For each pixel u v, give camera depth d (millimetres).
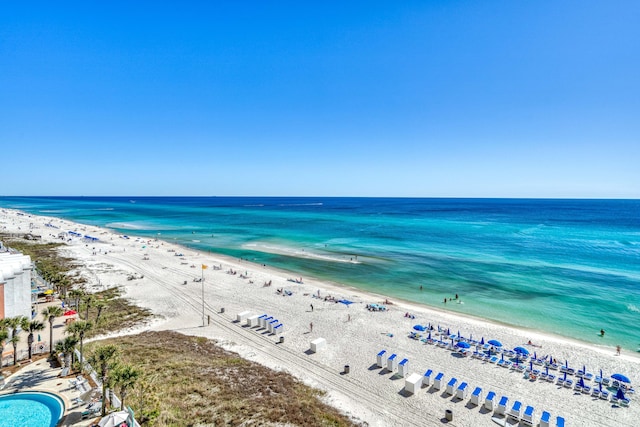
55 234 97688
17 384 21219
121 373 18047
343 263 65250
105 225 134250
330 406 21438
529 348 30297
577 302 42781
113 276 53250
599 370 26594
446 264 63438
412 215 182375
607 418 20953
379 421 20203
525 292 46875
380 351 29250
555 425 20422
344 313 38750
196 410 19469
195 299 43125
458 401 22500
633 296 44812
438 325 35156
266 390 22562
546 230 113312
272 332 33250
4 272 29188
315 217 171125
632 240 91062
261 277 54719
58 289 41938
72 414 18234
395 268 60938
